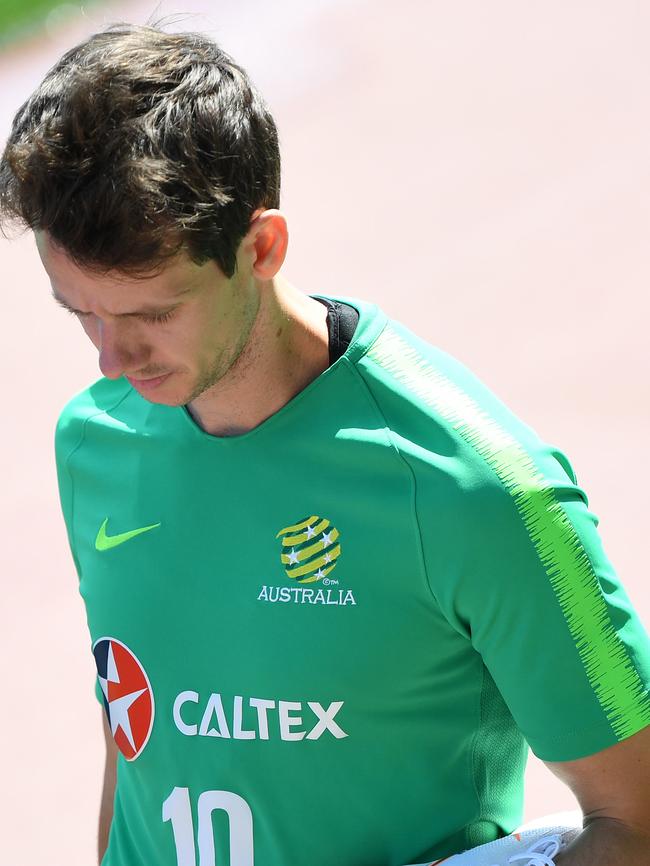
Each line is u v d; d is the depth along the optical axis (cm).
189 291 585
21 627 2083
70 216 554
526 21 5334
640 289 2947
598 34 5056
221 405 670
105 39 605
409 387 648
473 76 4869
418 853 663
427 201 3825
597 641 609
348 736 643
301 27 5650
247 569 660
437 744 655
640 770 612
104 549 719
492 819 688
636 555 1931
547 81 4672
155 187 553
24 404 2966
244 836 670
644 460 2209
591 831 622
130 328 596
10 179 584
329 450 647
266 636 649
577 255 3206
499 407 654
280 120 4794
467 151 4188
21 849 1600
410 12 5662
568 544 612
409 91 4841
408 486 625
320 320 674
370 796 654
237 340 625
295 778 653
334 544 641
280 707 645
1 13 6038
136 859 736
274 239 618
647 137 3991
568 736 607
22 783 1723
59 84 586
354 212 3838
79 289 586
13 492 2556
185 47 600
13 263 3872
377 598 633
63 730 1825
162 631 684
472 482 612
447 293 3141
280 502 657
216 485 676
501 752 688
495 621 613
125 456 724
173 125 568
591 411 2420
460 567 610
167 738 683
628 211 3431
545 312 2923
